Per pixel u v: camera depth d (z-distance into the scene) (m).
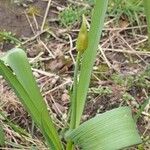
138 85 0.50
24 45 0.55
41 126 0.35
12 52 0.36
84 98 0.37
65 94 0.50
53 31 0.57
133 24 0.57
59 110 0.48
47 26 0.58
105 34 0.56
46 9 0.60
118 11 0.57
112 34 0.56
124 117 0.31
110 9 0.57
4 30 0.57
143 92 0.49
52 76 0.51
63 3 0.60
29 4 0.60
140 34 0.56
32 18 0.59
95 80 0.51
